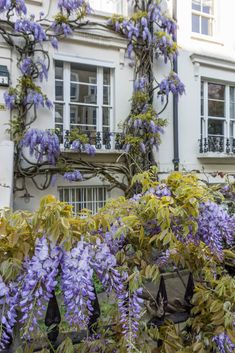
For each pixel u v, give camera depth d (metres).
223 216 1.73
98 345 1.49
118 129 6.36
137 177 1.80
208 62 7.18
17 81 5.48
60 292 1.51
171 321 1.68
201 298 1.66
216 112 7.51
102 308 1.67
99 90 6.35
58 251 1.33
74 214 1.54
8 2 5.13
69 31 5.75
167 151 6.70
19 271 1.31
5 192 4.45
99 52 6.22
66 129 6.05
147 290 1.69
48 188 5.75
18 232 1.33
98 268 1.43
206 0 7.42
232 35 7.53
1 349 1.35
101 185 6.17
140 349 1.52
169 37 6.38
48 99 5.68
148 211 1.58
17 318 1.37
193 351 1.60
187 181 1.67
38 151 5.40
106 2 6.41
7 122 5.43
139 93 6.34
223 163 7.37
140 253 1.62
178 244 1.71
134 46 6.42
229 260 1.92
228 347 1.55
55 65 5.97
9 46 5.45
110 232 1.54
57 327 1.47
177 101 6.78
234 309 1.61
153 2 6.41
